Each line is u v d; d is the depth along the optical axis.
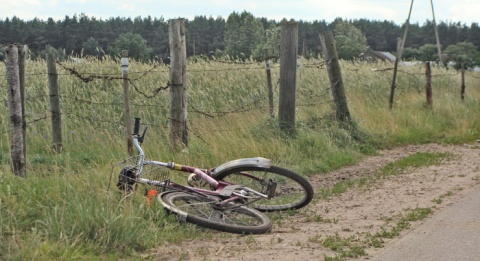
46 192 6.73
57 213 6.08
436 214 7.32
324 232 6.64
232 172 7.39
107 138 10.70
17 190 6.61
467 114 17.31
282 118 12.02
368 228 6.78
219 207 6.83
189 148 10.03
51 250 5.34
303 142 11.59
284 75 11.97
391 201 8.22
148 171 7.27
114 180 7.56
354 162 11.56
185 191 7.00
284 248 5.94
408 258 5.52
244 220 6.95
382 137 13.77
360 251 5.73
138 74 14.00
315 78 16.95
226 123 12.04
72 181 7.15
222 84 14.94
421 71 24.02
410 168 10.75
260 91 15.13
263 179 7.41
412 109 16.95
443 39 114.12
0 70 13.80
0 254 5.27
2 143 10.49
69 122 11.76
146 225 6.20
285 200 7.82
